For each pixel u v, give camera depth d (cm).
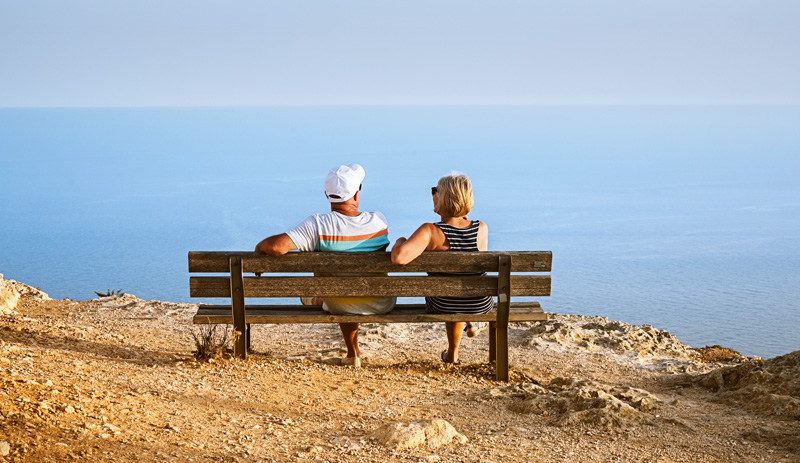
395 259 492
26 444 288
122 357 533
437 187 530
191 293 515
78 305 838
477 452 346
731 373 527
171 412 375
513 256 514
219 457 310
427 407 434
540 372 592
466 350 659
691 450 360
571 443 367
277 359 550
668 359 659
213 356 526
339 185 518
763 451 360
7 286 827
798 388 462
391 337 713
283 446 336
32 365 429
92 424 328
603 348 700
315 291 509
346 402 437
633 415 409
